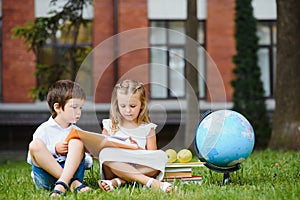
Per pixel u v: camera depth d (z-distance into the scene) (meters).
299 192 4.40
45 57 15.84
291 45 10.41
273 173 5.74
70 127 4.84
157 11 15.98
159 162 4.72
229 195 4.29
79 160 4.59
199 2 16.14
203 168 6.20
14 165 9.40
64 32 12.51
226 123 4.73
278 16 10.55
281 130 10.44
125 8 15.85
